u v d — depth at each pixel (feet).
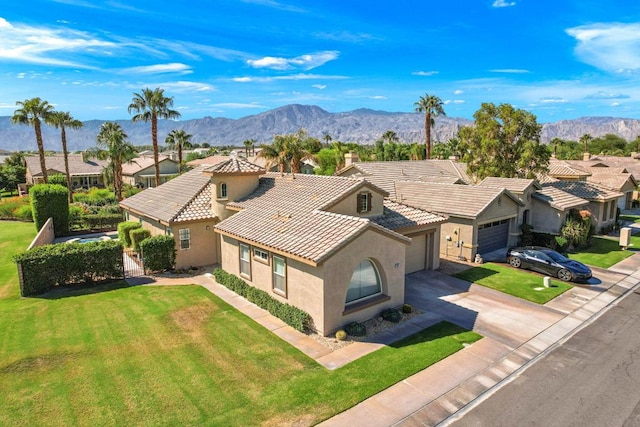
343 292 49.62
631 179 153.48
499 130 124.67
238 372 40.70
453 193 90.58
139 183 232.94
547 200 96.53
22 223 132.57
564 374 40.98
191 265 77.41
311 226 55.62
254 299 58.29
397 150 222.89
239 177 78.89
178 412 34.53
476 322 53.01
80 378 39.50
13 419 33.45
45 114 159.43
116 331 49.57
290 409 35.06
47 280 63.41
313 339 47.78
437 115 201.46
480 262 81.10
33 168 222.07
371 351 45.09
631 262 83.05
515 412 35.12
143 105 157.38
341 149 229.04
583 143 392.06
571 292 64.59
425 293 63.87
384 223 70.44
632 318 54.70
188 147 252.62
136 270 74.43
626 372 41.32
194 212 78.02
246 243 61.05
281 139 144.77
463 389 38.32
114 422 33.27
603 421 34.04
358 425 33.30
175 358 43.34
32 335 48.42
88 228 119.75
